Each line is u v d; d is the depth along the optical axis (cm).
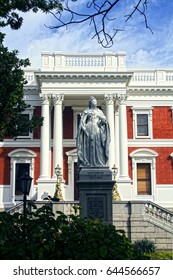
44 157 3697
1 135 1988
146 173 4028
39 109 4038
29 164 3984
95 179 1566
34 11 1739
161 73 4181
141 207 2467
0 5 1672
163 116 4112
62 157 3847
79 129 1628
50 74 3772
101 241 502
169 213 2484
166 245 2412
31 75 4125
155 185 3975
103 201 1546
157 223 2442
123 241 527
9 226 527
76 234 508
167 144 4059
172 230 2430
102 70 3838
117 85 3825
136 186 3981
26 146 4003
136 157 4022
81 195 1551
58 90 3803
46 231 518
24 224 535
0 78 1919
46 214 550
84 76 3797
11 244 497
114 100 3872
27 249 496
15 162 3984
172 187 3978
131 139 4056
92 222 538
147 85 4106
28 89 4034
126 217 2453
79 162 1603
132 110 4112
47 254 496
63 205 2386
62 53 3884
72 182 3925
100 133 1622
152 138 4066
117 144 3878
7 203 3853
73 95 3834
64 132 4034
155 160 4025
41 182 3588
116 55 3912
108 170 1582
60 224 530
